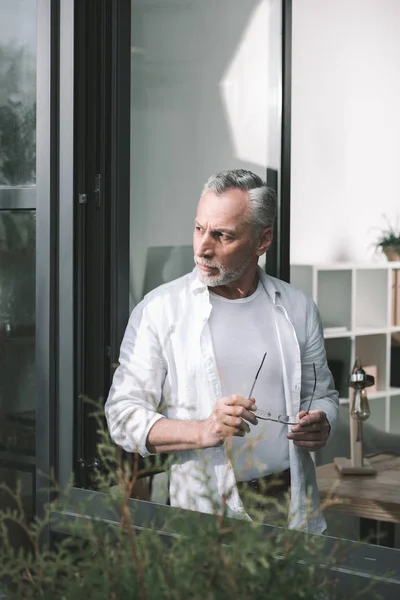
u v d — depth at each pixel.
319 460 5.41
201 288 2.73
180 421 2.54
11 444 2.81
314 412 2.70
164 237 3.45
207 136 3.71
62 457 2.67
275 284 2.88
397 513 3.39
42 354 2.67
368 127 6.43
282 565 1.41
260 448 2.70
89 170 2.74
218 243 2.68
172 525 1.46
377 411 6.14
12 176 2.76
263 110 4.09
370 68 6.42
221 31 3.78
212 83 3.74
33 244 2.73
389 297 6.18
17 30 2.75
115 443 2.70
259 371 2.63
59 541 2.63
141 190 3.33
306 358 2.92
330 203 6.20
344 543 1.60
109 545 1.48
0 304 2.80
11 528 2.79
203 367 2.66
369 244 6.45
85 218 2.72
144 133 3.35
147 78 3.36
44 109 2.64
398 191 6.62
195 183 3.62
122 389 2.64
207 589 1.32
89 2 2.70
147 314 2.71
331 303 6.02
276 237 4.27
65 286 2.66
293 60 5.93
